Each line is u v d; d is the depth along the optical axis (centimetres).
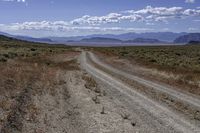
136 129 1323
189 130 1343
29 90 1869
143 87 2723
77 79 2970
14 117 1234
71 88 2352
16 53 5825
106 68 4700
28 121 1244
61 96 1950
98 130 1274
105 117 1512
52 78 2666
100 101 1931
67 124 1318
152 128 1353
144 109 1759
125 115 1533
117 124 1391
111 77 3466
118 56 7494
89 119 1448
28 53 6594
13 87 1847
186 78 3322
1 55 4678
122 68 4838
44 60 5103
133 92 2400
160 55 8138
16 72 2447
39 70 2995
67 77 3020
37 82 2238
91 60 6462
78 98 1973
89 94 2156
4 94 1608
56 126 1259
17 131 1102
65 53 8975
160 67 4484
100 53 9975
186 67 4641
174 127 1385
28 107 1434
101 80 3108
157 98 2169
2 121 1159
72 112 1557
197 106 1966
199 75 3488
